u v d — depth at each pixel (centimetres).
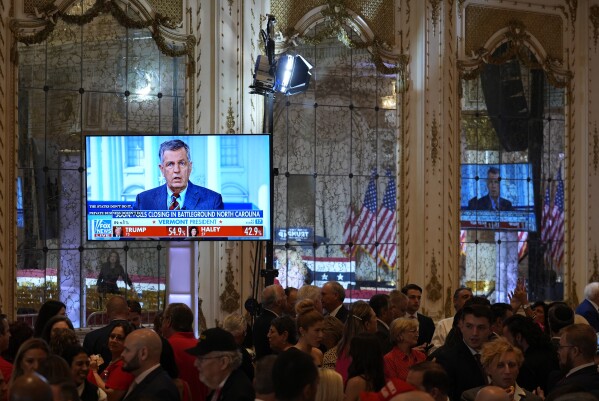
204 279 1108
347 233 1236
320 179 1223
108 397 551
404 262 1254
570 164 1391
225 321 681
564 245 1388
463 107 1312
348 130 1241
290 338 662
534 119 1368
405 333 641
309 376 386
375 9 1249
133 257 1097
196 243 1073
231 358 474
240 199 1030
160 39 1105
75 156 1073
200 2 1131
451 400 602
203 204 1027
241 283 1132
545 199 1374
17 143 1029
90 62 1081
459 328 649
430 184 1267
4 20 1020
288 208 1200
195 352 473
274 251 1188
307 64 1095
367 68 1251
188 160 1027
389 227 1261
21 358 485
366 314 707
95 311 1076
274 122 1193
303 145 1212
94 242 1077
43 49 1055
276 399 389
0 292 1005
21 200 1038
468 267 1310
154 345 499
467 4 1308
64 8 1055
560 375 598
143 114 1108
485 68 1329
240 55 1147
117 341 660
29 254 1041
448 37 1287
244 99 1148
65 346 559
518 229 1351
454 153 1288
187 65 1125
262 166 1030
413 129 1268
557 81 1379
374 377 530
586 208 1394
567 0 1386
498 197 1336
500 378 536
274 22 1181
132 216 1021
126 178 1020
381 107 1261
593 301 1082
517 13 1348
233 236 1030
